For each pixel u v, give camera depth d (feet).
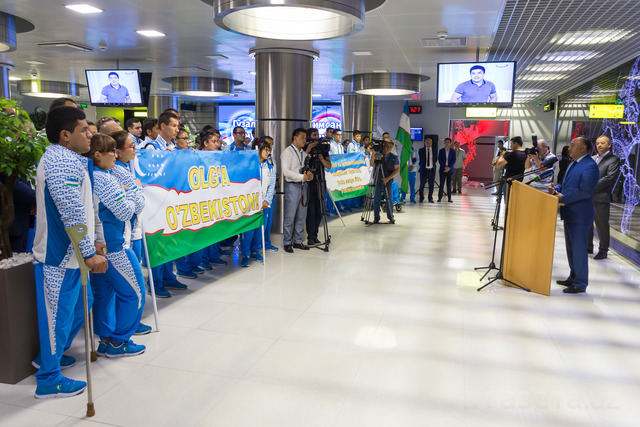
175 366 10.07
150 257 12.34
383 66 34.32
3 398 8.67
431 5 18.69
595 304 14.65
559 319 13.29
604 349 11.37
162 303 14.02
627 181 24.47
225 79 42.98
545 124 59.06
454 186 49.93
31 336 9.45
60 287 8.59
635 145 24.08
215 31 24.25
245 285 15.87
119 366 10.05
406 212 34.32
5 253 9.31
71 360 10.08
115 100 32.19
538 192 15.42
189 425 7.97
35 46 28.25
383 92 39.75
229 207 16.30
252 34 16.93
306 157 20.77
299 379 9.60
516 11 19.36
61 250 8.52
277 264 18.72
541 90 45.14
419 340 11.65
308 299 14.52
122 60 33.14
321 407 8.59
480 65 25.50
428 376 9.84
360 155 33.53
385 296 14.96
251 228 17.81
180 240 13.71
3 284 8.86
